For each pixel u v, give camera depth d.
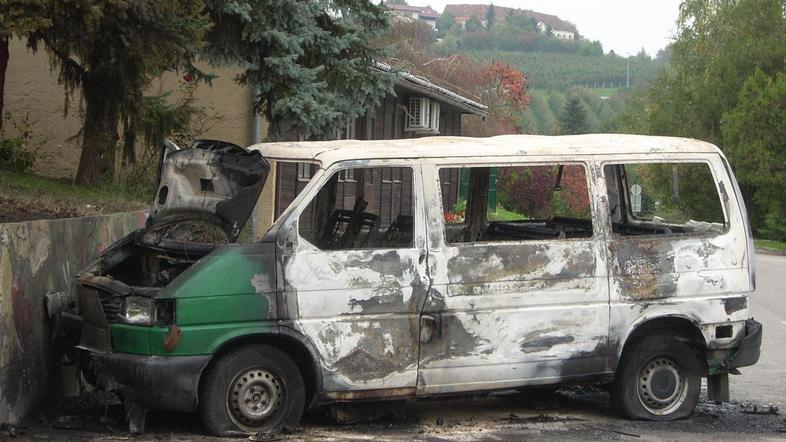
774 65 50.12
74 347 7.95
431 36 73.50
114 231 10.28
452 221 8.36
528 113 103.56
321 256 7.27
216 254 7.08
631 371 8.22
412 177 7.59
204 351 6.96
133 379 6.95
